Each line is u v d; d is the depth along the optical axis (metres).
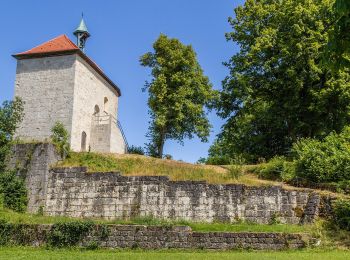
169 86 43.91
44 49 38.88
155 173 28.23
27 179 28.36
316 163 27.39
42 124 37.06
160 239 20.92
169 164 30.47
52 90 37.56
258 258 16.61
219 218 25.00
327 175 26.89
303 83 35.31
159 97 42.62
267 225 22.94
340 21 8.38
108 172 27.20
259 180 28.44
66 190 27.55
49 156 28.55
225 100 40.81
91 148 39.19
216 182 26.45
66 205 27.28
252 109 39.12
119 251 20.59
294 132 36.88
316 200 23.53
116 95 46.09
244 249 20.03
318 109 35.00
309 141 31.75
